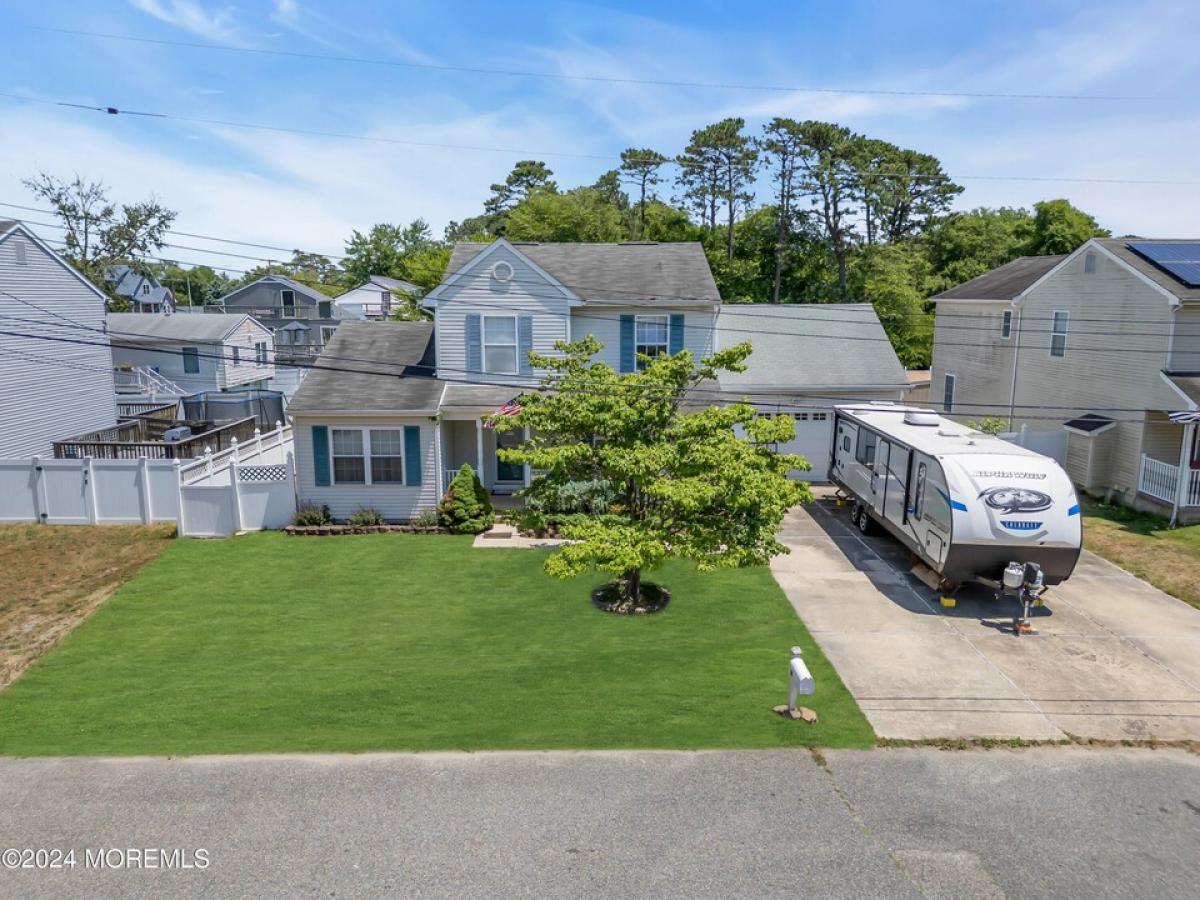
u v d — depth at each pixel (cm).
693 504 1152
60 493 1905
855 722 981
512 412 1703
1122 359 2123
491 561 1678
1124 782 859
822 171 4744
